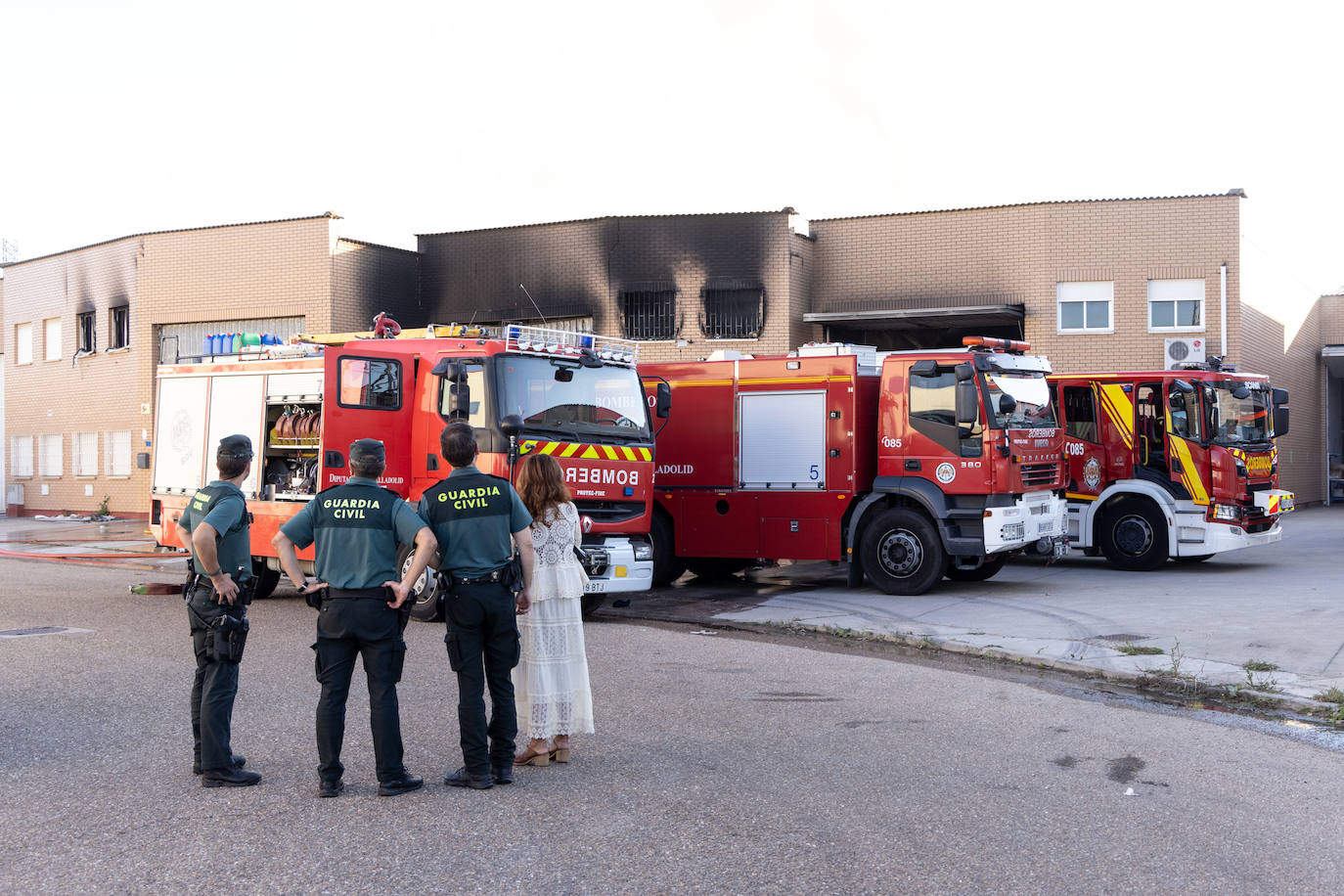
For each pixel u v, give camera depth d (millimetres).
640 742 7352
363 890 4859
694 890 4855
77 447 33031
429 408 12594
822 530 14781
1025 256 25109
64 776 6578
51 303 33781
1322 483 34188
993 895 4812
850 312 25328
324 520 6215
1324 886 4945
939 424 14039
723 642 11336
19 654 10453
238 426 14312
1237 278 23953
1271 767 6898
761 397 15195
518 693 6852
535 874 5043
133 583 16641
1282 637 10914
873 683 9305
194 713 6539
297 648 10906
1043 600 13750
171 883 4934
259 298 28906
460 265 28641
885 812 5914
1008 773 6668
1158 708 8648
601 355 12758
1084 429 17000
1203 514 16219
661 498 15750
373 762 6879
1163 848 5398
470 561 6367
